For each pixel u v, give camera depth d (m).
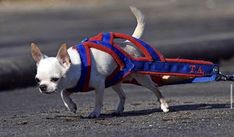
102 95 8.91
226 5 42.34
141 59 8.99
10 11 42.16
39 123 8.59
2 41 22.38
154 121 8.50
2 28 28.69
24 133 7.93
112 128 8.08
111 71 8.93
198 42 16.61
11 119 9.02
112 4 48.12
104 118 8.88
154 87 9.39
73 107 9.03
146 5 46.22
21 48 19.48
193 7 42.16
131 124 8.33
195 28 25.64
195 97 11.00
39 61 8.53
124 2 50.22
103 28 27.47
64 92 8.91
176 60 9.10
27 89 12.90
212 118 8.60
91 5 47.69
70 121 8.67
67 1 50.72
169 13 36.72
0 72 12.86
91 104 10.43
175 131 7.80
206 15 33.53
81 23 30.72
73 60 8.59
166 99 10.76
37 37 23.73
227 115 8.83
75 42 20.86
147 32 24.09
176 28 25.92
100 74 8.84
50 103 10.72
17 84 13.11
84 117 9.01
